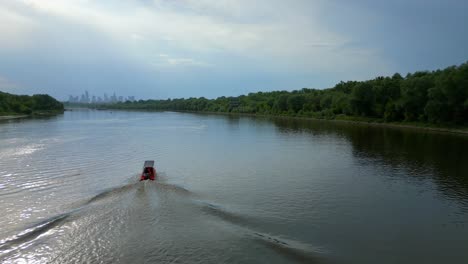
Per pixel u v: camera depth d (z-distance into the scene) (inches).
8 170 1574.8
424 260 778.8
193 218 931.3
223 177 1499.8
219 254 742.5
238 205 1114.7
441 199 1213.1
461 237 906.1
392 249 829.8
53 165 1692.9
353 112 4889.3
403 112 4119.1
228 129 3794.3
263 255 751.1
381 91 4473.4
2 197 1170.0
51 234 843.4
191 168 1678.2
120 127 4089.6
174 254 736.3
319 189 1323.8
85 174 1507.1
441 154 2073.1
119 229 850.1
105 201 1064.2
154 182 1272.1
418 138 2839.6
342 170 1648.6
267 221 976.9
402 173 1587.1
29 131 3442.4
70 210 1021.2
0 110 6368.1
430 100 3595.0
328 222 989.2
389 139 2795.3
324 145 2476.6
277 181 1437.0
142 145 2438.5
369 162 1841.8
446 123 3513.8
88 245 781.3
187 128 3944.4
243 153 2130.9
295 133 3319.4
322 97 5895.7
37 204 1098.1
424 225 981.2
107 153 2069.4
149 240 794.2
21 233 857.5
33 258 735.1
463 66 3422.7
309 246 823.1
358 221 1003.3
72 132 3373.5
